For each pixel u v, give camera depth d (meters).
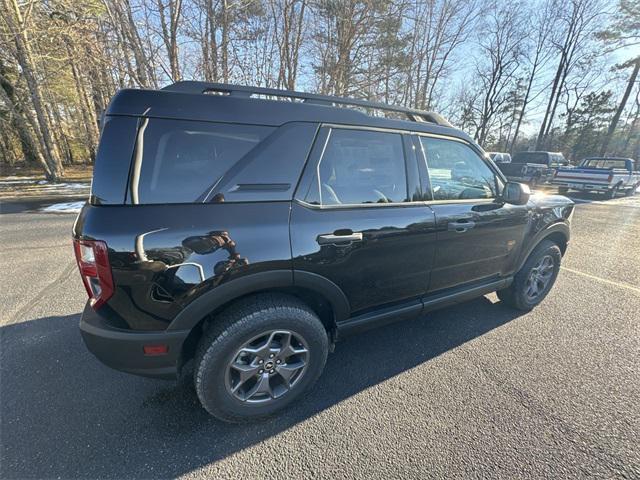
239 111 1.56
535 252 2.92
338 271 1.81
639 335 2.64
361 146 1.91
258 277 1.57
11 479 1.42
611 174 10.98
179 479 1.44
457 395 1.96
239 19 8.95
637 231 6.40
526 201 2.39
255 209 1.56
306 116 1.72
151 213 1.38
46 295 3.23
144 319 1.44
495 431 1.70
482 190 2.50
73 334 2.55
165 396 1.93
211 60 8.40
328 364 2.26
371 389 2.02
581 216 8.12
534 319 2.90
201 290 1.47
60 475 1.44
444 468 1.50
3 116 16.56
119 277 1.36
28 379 2.04
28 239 5.21
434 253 2.19
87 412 1.79
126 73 7.52
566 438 1.66
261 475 1.47
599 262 4.51
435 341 2.55
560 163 15.07
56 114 19.48
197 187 1.48
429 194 2.16
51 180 13.03
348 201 1.83
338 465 1.52
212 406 1.64
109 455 1.54
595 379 2.11
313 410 1.84
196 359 1.60
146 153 1.41
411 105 15.71
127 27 7.08
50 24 10.66
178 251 1.41
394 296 2.13
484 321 2.86
